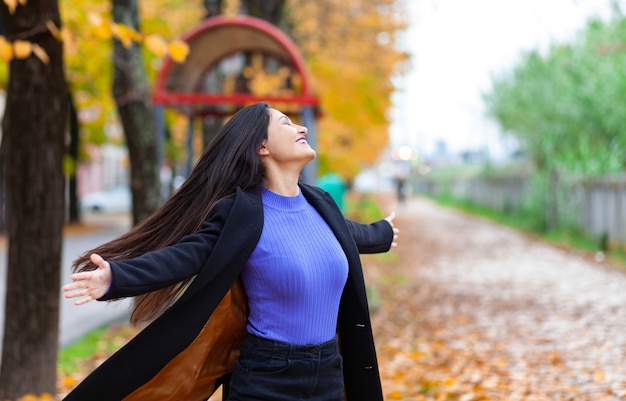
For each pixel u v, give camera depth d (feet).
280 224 9.51
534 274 44.83
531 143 76.33
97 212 140.15
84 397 9.06
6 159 18.89
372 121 67.31
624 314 29.53
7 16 17.90
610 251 54.70
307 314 9.36
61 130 18.66
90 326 30.86
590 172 60.44
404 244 68.80
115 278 8.27
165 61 33.04
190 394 9.57
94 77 56.24
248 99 32.63
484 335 27.96
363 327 9.88
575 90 58.29
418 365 24.08
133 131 36.32
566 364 21.99
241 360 9.46
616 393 18.01
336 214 10.03
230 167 9.58
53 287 18.93
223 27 32.81
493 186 110.22
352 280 9.76
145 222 9.89
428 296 38.68
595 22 54.60
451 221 99.30
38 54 16.42
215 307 9.05
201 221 9.52
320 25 59.77
